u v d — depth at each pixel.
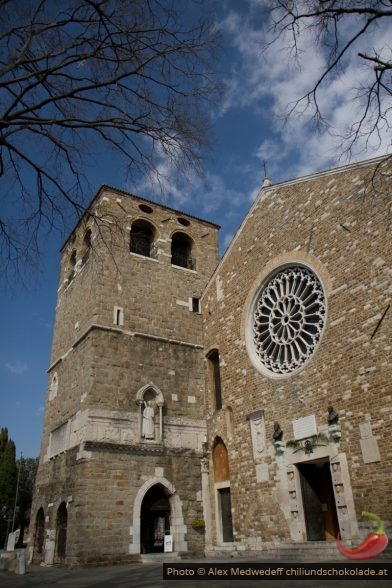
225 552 22.03
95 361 24.62
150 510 23.81
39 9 9.53
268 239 25.14
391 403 17.00
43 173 10.78
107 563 20.91
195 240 32.78
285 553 18.44
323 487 20.47
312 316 21.73
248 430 23.03
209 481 25.17
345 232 20.72
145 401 25.39
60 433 26.34
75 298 29.66
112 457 23.03
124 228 29.27
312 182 23.27
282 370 22.39
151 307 28.03
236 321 26.00
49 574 18.97
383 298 18.31
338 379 19.17
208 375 27.66
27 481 74.94
